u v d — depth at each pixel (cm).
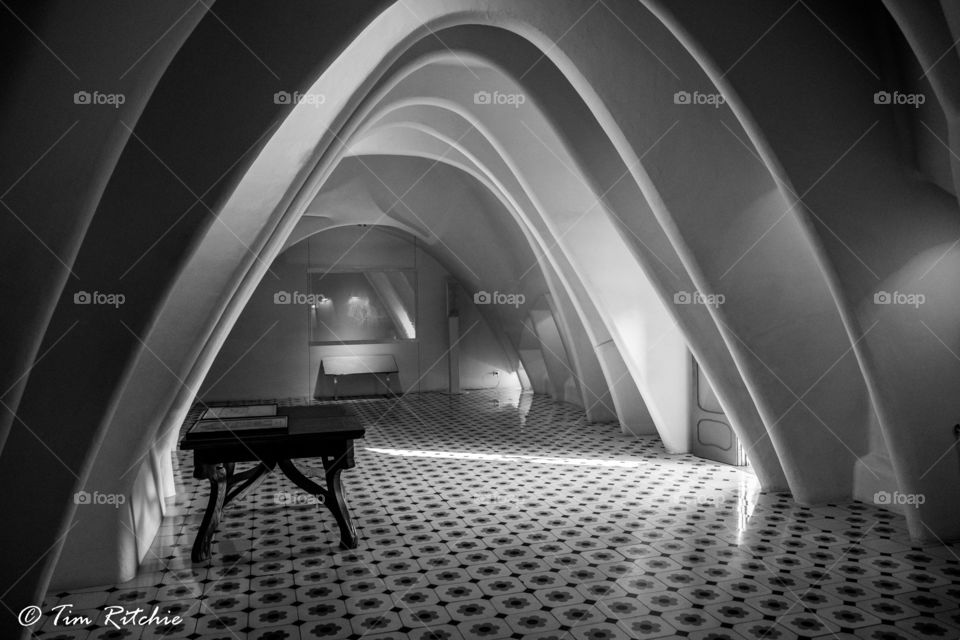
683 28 465
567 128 702
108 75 258
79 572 507
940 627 421
